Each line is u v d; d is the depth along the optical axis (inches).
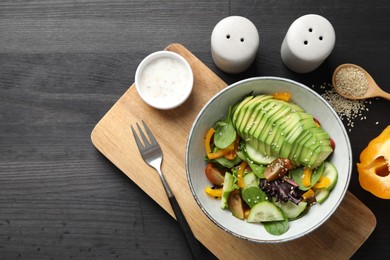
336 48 26.5
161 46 26.8
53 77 27.1
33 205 27.1
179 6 26.9
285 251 25.0
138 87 24.6
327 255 24.9
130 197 26.7
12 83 27.2
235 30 23.9
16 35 27.3
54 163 27.0
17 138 27.2
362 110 26.2
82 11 27.0
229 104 23.6
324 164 23.0
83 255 26.9
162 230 26.6
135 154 25.2
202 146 23.8
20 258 27.0
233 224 22.7
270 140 22.2
